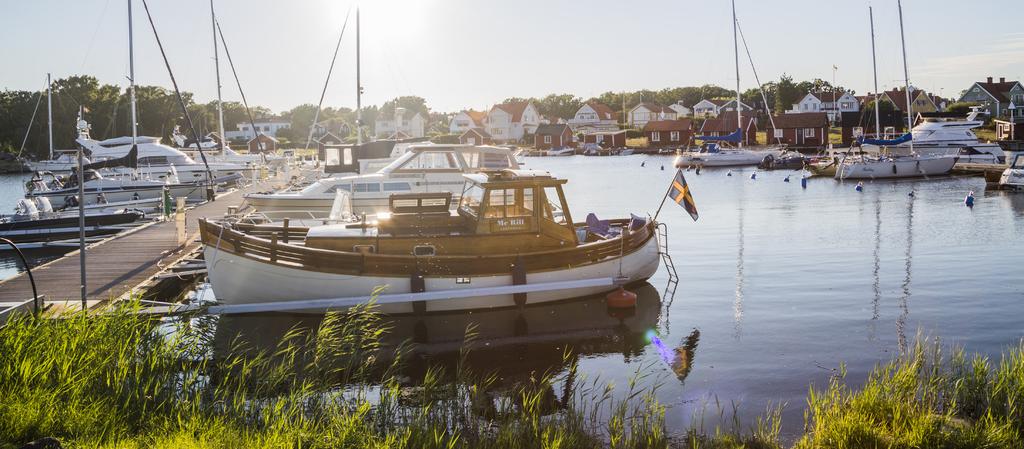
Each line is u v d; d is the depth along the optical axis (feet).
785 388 33.88
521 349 41.04
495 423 29.32
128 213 91.09
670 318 46.62
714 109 428.15
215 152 191.11
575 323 45.88
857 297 50.65
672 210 106.73
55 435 21.84
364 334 43.11
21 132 288.10
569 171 211.00
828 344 40.34
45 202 99.14
